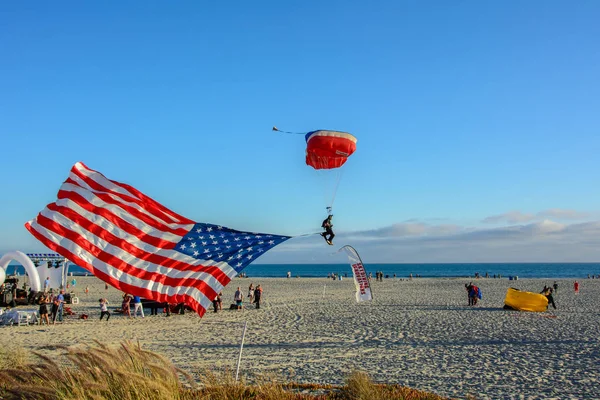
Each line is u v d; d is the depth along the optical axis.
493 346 16.69
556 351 15.70
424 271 174.50
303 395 9.21
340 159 15.20
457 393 10.70
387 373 12.68
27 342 18.22
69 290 50.38
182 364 13.79
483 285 62.66
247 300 37.81
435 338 18.48
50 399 7.23
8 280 35.00
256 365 13.64
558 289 53.69
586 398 10.37
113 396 7.21
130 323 24.22
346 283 70.00
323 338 18.70
